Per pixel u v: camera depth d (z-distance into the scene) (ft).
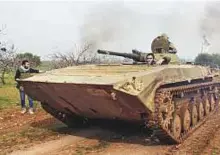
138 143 30.25
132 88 24.88
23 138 32.17
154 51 40.11
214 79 47.62
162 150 27.61
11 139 31.71
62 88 27.96
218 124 39.78
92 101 28.04
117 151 27.45
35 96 33.30
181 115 32.73
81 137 32.78
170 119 29.45
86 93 26.94
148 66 30.71
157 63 33.86
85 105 29.71
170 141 29.45
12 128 36.83
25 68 43.37
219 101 54.34
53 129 36.58
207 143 29.73
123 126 37.55
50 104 33.91
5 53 94.27
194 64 42.98
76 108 31.65
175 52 40.37
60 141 31.12
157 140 31.14
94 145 29.55
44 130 35.94
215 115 46.96
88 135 33.71
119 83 24.68
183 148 28.14
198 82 38.63
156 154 26.35
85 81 26.40
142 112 27.07
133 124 36.65
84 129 36.68
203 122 40.88
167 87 29.37
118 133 34.55
